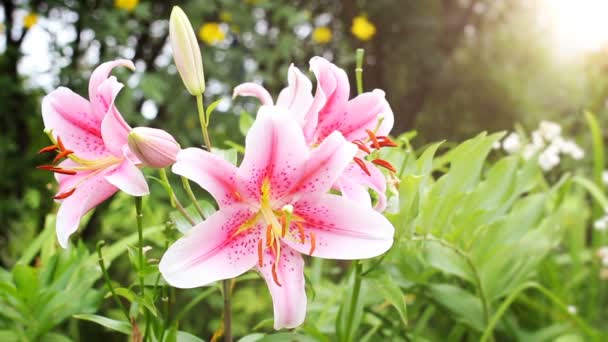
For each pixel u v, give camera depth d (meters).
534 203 1.17
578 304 1.56
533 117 3.30
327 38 2.44
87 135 0.78
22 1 2.13
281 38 2.32
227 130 2.11
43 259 1.03
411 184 0.85
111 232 1.78
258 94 0.81
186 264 0.69
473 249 1.09
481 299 1.10
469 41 3.46
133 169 0.69
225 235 0.72
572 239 1.52
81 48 2.10
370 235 0.73
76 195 0.74
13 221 1.94
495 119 3.49
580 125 2.85
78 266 0.98
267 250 0.73
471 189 1.03
